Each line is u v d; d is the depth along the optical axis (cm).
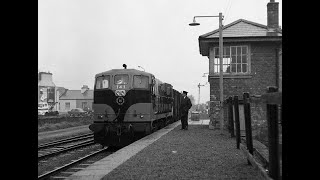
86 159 1234
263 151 861
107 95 1595
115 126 1565
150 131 1627
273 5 2141
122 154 1084
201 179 704
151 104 1619
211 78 2142
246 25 2197
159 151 1120
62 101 9431
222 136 1578
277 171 506
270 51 2097
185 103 2041
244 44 2109
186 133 1773
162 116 2084
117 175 759
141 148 1216
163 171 794
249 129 815
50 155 1342
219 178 706
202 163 884
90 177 743
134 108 1578
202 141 1377
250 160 748
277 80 2081
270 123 520
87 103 9381
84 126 3484
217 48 2153
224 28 2195
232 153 1039
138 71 1623
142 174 766
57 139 2170
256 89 2091
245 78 2098
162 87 2088
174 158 973
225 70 2138
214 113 2114
